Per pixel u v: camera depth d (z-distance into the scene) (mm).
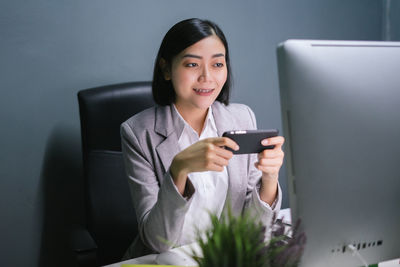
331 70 598
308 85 588
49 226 1726
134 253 1099
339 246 625
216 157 807
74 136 1724
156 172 1135
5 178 1627
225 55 1172
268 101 2170
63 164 1714
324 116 595
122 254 1387
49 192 1706
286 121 598
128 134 1160
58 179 1715
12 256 1677
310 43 598
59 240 1751
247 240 529
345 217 619
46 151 1680
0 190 1625
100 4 1688
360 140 614
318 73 591
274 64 2156
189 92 1057
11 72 1584
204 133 1229
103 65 1732
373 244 646
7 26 1554
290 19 2158
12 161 1630
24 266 1703
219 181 1174
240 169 1173
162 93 1200
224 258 508
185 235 1121
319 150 595
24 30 1581
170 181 857
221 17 1959
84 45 1686
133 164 1131
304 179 595
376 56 629
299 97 587
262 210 960
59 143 1698
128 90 1419
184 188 897
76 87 1696
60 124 1691
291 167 600
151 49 1819
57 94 1668
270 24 2104
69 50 1662
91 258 1113
